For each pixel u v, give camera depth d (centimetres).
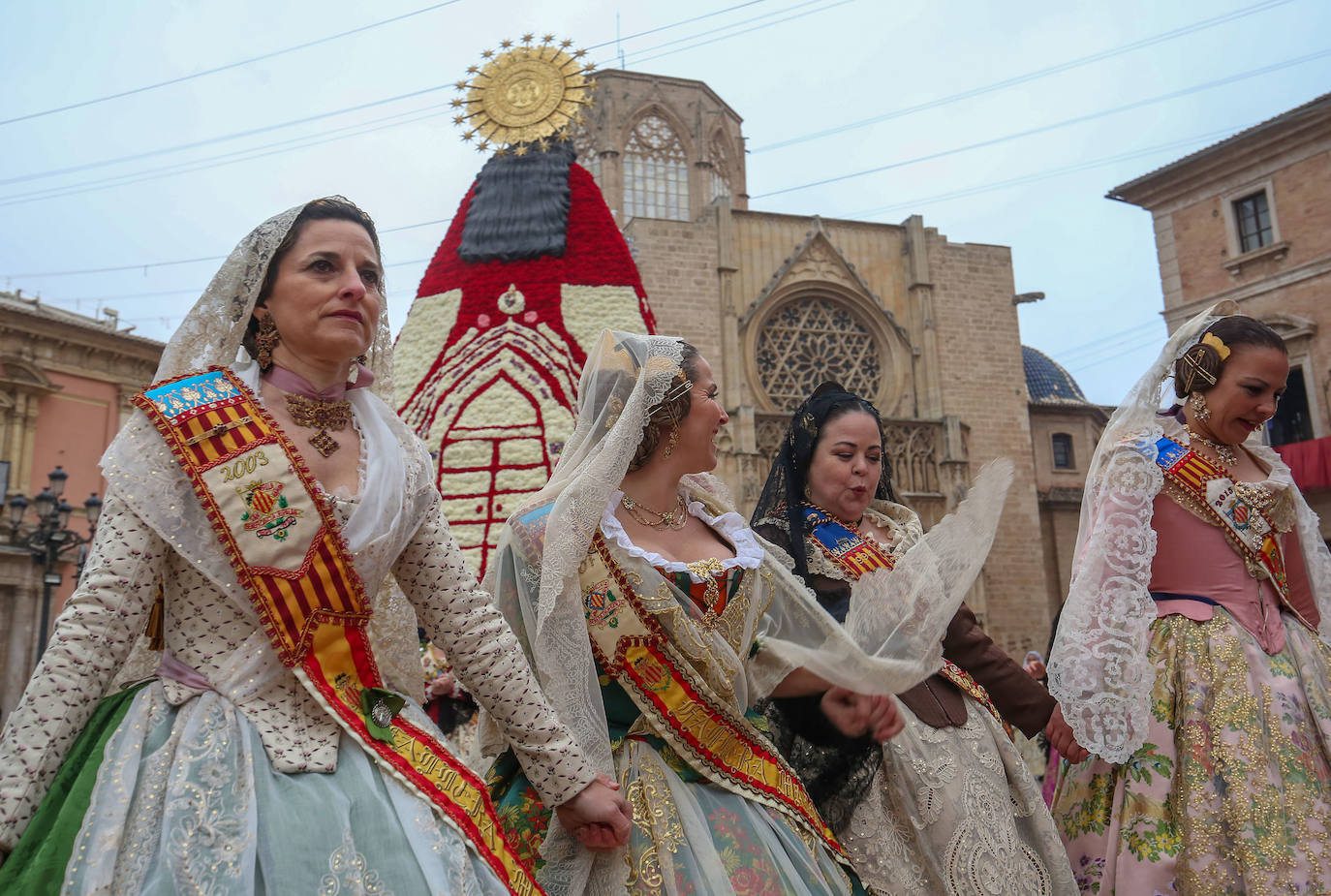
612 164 2891
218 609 200
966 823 295
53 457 2138
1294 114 1802
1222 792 309
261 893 174
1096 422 3008
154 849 174
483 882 192
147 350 2283
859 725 275
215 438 203
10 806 170
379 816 188
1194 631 328
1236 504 339
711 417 288
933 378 2566
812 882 247
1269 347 352
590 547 261
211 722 189
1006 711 336
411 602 236
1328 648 345
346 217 232
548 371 525
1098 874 327
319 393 226
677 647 259
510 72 616
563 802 226
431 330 555
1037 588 2522
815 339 2552
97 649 186
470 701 457
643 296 568
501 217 566
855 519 347
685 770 254
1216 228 1956
